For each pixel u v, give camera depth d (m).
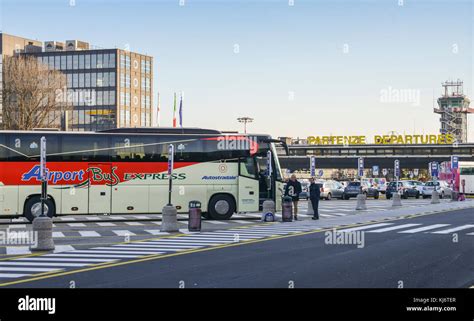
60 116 90.88
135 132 32.62
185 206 32.91
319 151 115.50
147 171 32.38
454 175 78.44
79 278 14.23
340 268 15.59
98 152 31.84
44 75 87.06
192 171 33.12
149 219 36.06
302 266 15.93
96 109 131.75
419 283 13.38
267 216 32.50
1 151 30.64
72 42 135.25
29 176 30.80
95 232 26.72
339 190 63.44
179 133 33.16
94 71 131.75
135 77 138.00
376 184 79.25
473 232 25.72
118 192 31.98
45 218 19.97
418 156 107.81
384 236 24.06
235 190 33.56
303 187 61.31
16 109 85.31
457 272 14.93
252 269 15.43
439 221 32.03
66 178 31.38
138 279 14.00
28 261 17.33
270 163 33.69
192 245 21.17
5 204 30.53
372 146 112.62
